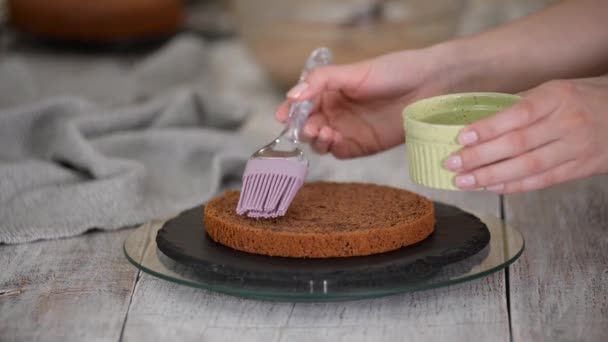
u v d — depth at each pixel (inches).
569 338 35.0
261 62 70.2
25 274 40.7
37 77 74.4
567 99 35.2
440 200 48.7
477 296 37.9
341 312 36.9
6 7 86.6
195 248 38.0
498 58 45.0
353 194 41.5
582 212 46.3
